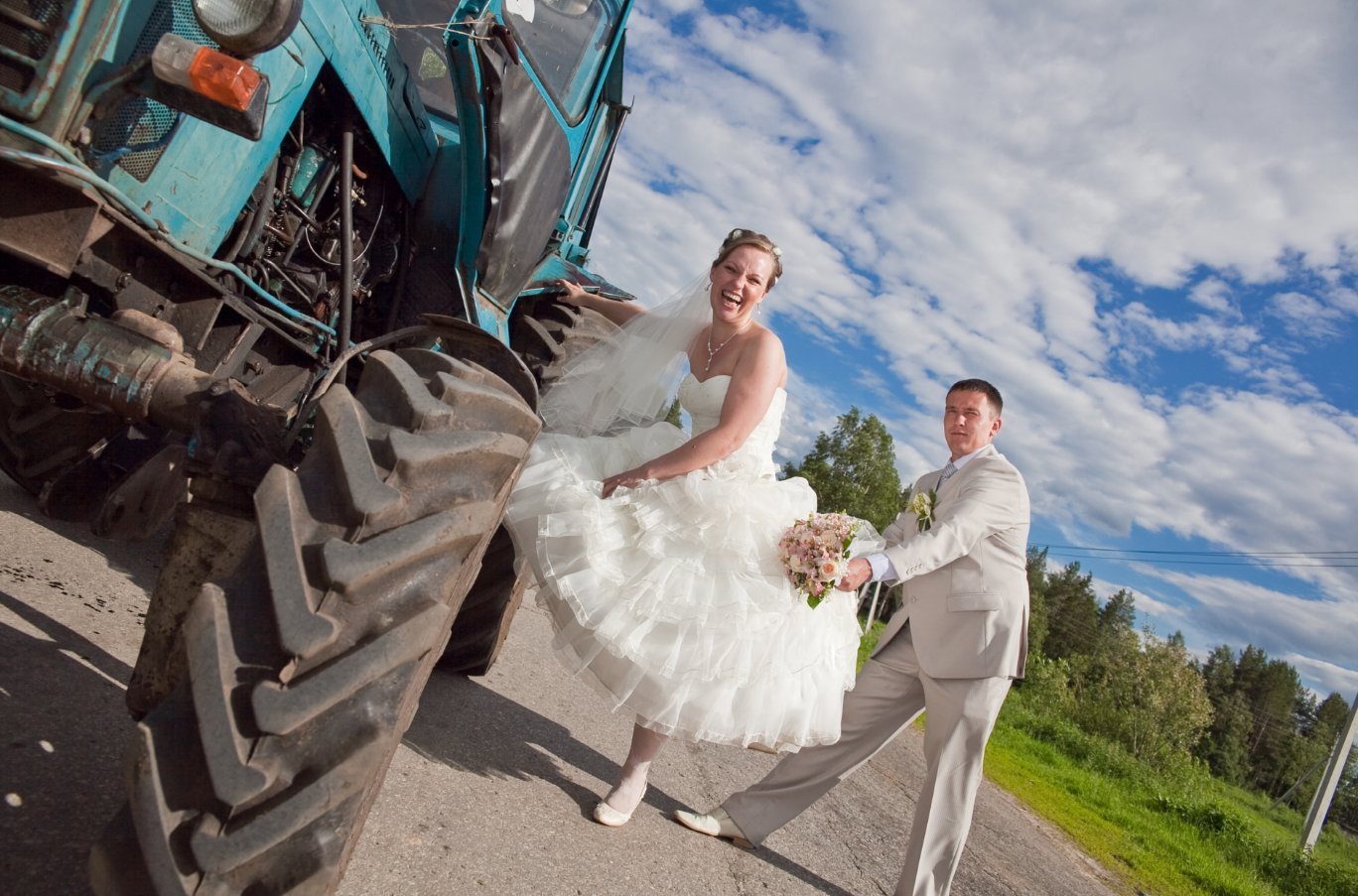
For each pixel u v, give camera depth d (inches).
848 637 128.6
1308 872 393.7
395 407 66.1
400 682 60.2
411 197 141.7
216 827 54.0
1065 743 686.5
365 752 57.2
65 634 110.7
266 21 79.2
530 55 133.2
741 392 121.1
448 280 143.6
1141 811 457.4
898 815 218.4
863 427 2282.2
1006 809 311.3
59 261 82.9
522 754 138.9
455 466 65.6
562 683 193.2
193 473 75.2
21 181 81.8
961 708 137.3
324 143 122.6
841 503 2228.1
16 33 79.7
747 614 111.4
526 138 134.1
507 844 104.9
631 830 127.7
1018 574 142.1
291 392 129.9
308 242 124.0
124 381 81.4
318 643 56.2
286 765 55.7
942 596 140.9
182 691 57.1
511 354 79.1
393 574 61.0
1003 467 144.6
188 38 89.7
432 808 106.3
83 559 142.6
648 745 125.8
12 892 63.5
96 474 135.8
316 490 62.1
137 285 93.8
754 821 143.2
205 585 58.9
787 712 116.7
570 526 112.4
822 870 149.3
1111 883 249.1
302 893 54.8
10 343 80.6
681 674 109.4
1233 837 437.7
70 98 81.0
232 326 111.3
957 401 153.5
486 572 147.4
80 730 90.0
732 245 128.9
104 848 54.7
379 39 123.9
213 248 103.7
